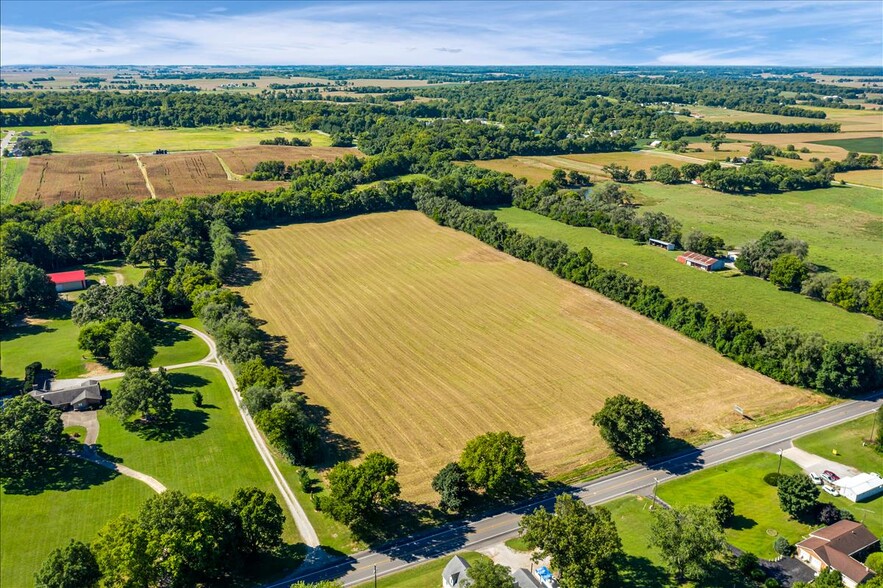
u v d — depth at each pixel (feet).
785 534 250.78
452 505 258.37
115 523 220.43
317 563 235.81
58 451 290.97
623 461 298.97
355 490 246.06
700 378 371.15
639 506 267.39
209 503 230.68
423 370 378.53
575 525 220.64
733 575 228.63
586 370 378.53
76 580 204.95
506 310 465.88
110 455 294.25
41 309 458.50
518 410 336.90
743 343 386.52
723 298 482.69
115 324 391.86
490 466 263.29
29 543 238.27
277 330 431.43
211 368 382.63
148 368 371.97
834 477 281.54
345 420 326.65
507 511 266.16
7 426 280.31
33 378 349.82
